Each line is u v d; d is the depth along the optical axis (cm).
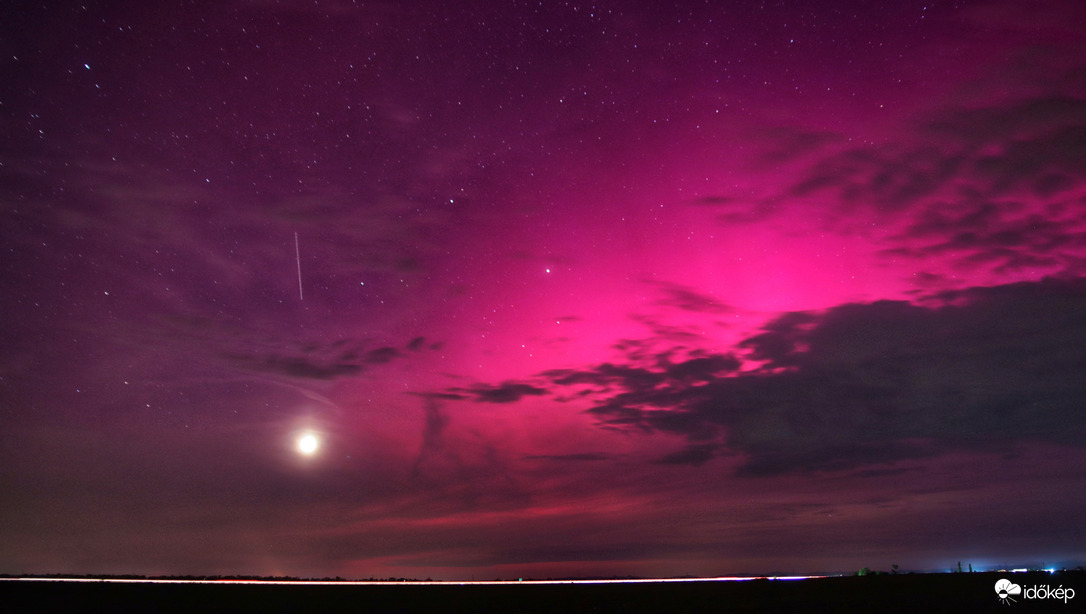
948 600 1912
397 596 2078
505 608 1872
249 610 1769
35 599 1841
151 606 1789
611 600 2028
